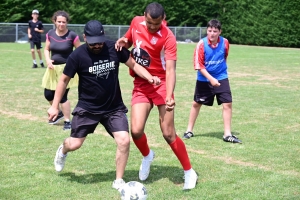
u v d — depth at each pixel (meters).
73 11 41.44
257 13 41.25
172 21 45.72
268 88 13.87
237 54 29.22
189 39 43.09
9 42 36.09
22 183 5.36
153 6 4.98
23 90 12.55
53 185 5.32
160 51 5.26
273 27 39.88
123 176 5.71
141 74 5.20
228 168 6.02
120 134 5.19
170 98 5.07
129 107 10.42
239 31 43.00
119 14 43.41
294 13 38.41
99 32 4.98
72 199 4.89
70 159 6.36
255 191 5.16
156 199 4.90
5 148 6.85
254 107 10.64
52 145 7.09
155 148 7.02
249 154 6.72
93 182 5.45
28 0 39.25
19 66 19.06
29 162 6.19
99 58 5.14
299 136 7.86
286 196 5.01
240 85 14.50
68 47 8.45
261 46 40.72
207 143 7.37
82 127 5.29
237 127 8.55
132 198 4.50
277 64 22.19
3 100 10.98
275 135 7.93
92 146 7.07
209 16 45.81
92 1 42.31
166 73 5.19
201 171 5.89
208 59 7.49
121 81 15.11
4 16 38.72
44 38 37.09
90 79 5.15
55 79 8.45
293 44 39.09
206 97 7.62
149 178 5.64
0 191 5.08
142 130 5.30
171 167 6.08
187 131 7.80
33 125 8.45
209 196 5.00
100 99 5.20
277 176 5.70
